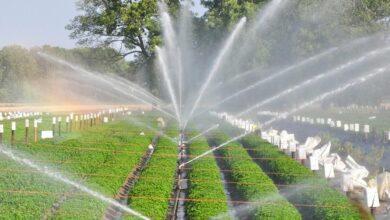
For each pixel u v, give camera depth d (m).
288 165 30.34
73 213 18.67
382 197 23.39
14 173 25.12
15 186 22.52
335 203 20.88
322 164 30.16
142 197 22.50
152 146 43.53
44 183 23.28
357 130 48.81
